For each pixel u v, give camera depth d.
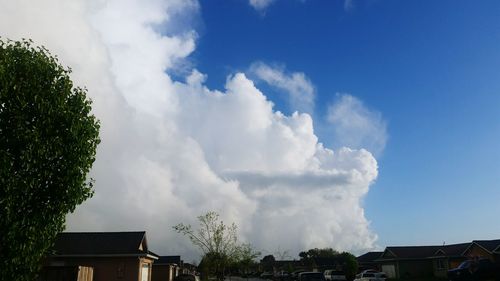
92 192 11.43
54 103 10.70
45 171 10.33
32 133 10.04
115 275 37.41
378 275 48.94
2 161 9.48
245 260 51.44
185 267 86.81
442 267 57.53
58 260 37.06
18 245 9.87
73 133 10.91
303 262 108.12
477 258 33.53
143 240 41.06
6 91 9.80
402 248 63.91
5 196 9.55
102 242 39.06
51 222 10.53
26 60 10.62
